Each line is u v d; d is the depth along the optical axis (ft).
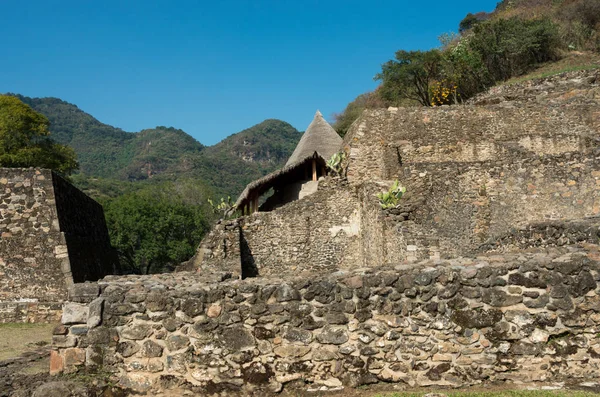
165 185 149.89
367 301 16.97
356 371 16.70
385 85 110.63
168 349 17.06
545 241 23.75
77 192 44.21
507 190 37.58
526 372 16.33
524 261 17.01
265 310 17.10
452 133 59.47
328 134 79.20
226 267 45.03
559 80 71.26
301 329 16.96
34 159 96.53
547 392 15.49
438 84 100.58
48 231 37.73
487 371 16.44
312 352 16.84
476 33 104.53
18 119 96.07
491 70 101.45
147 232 104.27
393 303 16.92
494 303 16.69
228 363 16.92
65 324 17.29
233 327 17.07
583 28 104.37
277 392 16.69
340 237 49.73
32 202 37.96
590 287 16.51
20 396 16.79
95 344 17.16
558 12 114.83
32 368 20.79
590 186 35.68
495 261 17.35
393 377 16.61
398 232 33.35
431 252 31.04
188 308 17.19
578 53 98.48
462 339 16.61
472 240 37.04
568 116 59.16
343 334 16.85
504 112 59.82
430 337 16.71
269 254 49.88
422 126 59.72
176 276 21.21
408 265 17.92
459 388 16.34
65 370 17.10
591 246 18.83
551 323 16.46
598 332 16.28
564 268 16.65
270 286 17.22
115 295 17.42
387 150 57.82
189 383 16.89
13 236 37.42
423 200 37.68
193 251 106.01
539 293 16.61
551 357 16.34
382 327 16.83
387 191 42.19
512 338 16.51
